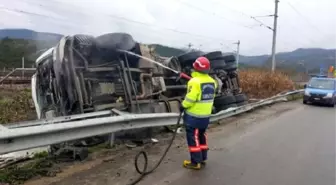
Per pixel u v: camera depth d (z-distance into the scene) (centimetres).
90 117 674
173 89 1035
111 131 602
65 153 590
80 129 528
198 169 557
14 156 609
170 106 951
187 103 550
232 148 721
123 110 791
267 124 1095
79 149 581
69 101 730
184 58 1075
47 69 830
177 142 759
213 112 1171
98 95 765
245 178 520
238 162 611
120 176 505
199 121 557
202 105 557
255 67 2831
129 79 815
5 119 1023
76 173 512
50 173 501
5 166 547
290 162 623
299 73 4506
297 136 888
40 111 865
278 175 540
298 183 504
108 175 507
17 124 618
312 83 2133
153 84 916
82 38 749
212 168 567
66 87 717
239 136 862
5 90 1853
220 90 1253
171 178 508
